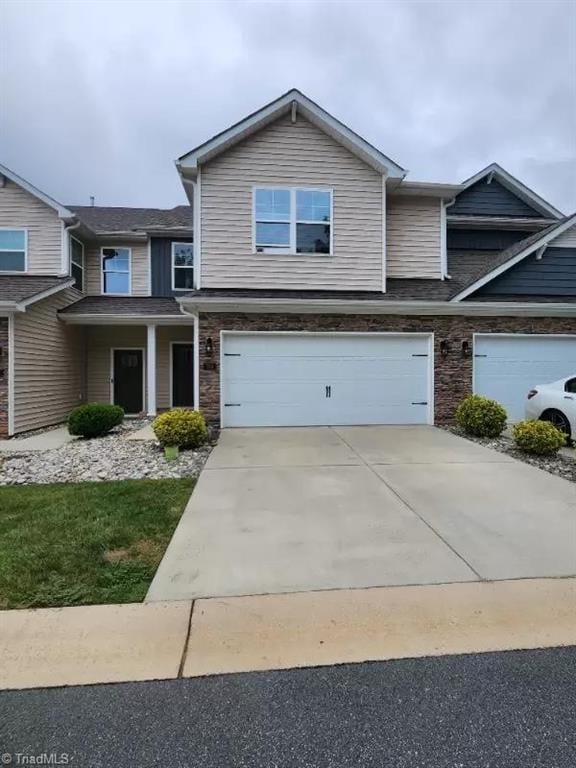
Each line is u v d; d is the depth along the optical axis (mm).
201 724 2139
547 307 10492
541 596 3264
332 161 10914
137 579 3469
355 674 2477
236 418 10180
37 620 2938
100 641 2738
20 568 3602
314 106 10500
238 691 2348
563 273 11188
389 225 11984
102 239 14828
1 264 12898
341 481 6074
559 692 2350
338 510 4992
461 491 5648
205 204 10625
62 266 13039
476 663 2568
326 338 10352
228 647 2693
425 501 5285
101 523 4539
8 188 12922
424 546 4086
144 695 2320
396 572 3604
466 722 2156
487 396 10773
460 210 13938
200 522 4629
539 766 1929
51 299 12422
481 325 10688
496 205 14070
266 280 10781
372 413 10523
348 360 10422
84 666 2527
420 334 10562
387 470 6617
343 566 3703
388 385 10555
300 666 2535
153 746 2023
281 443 8523
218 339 10094
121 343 15312
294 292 10734
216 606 3119
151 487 5844
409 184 11484
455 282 11977
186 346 15578
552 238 10945
